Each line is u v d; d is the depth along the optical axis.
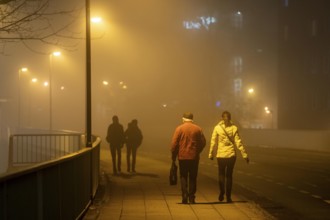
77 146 27.11
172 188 16.12
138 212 11.79
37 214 7.06
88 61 15.03
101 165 24.97
